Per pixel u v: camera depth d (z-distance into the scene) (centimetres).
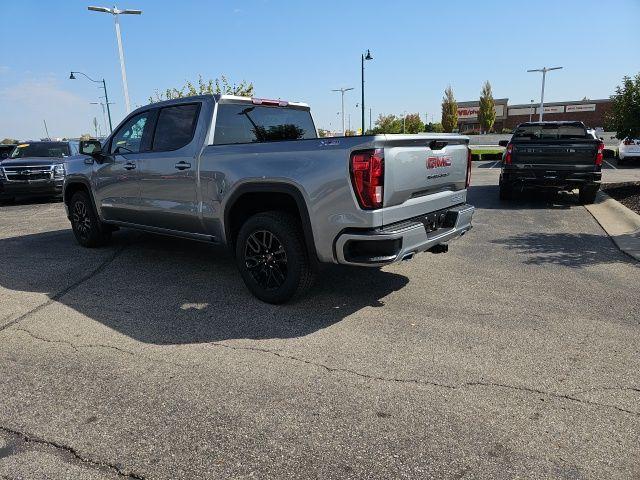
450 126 6631
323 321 416
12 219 1027
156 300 475
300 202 404
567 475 231
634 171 1725
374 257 380
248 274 462
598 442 254
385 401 294
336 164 382
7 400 303
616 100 1030
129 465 243
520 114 6838
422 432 264
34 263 618
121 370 338
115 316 436
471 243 688
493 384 311
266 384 316
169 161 521
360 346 368
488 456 245
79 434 268
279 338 384
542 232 757
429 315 425
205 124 497
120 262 614
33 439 265
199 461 245
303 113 618
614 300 455
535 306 443
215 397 301
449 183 468
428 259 603
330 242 396
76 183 678
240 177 445
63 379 327
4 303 474
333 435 263
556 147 980
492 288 493
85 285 525
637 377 317
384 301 461
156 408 291
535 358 345
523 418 275
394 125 5881
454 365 336
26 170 1277
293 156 410
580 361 339
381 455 246
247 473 236
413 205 411
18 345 381
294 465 241
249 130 539
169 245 704
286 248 426
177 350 367
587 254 620
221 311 443
